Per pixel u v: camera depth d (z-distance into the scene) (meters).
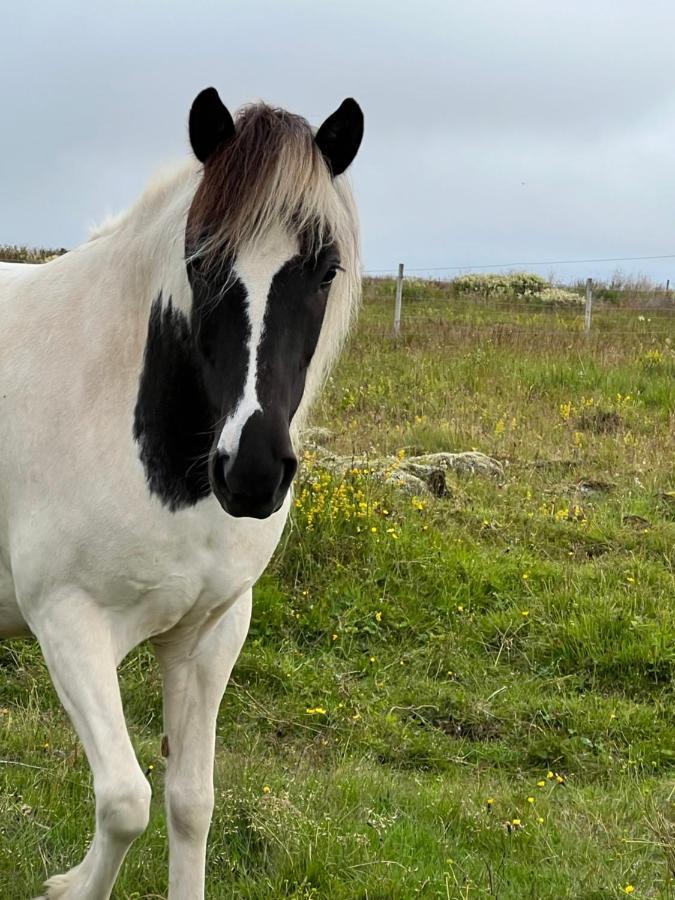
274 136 2.54
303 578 5.75
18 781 3.76
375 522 6.16
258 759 4.13
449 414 9.55
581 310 18.81
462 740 4.65
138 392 2.79
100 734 2.64
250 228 2.48
